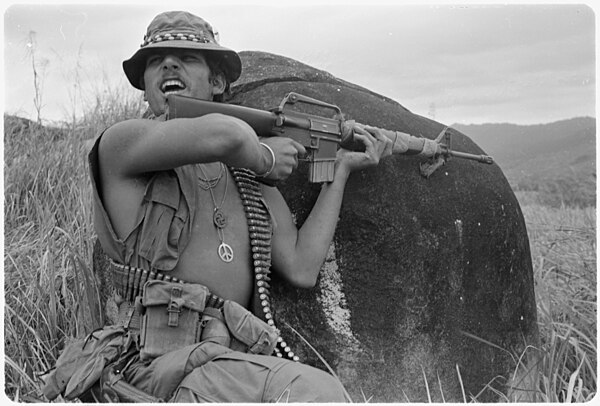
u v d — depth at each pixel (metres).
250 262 2.87
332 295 3.14
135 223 2.67
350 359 3.10
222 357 2.45
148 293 2.58
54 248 4.01
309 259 3.00
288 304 3.11
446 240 3.31
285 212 3.06
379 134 3.12
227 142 2.54
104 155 2.68
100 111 5.42
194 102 2.74
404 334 3.17
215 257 2.75
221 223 2.80
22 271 3.99
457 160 3.51
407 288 3.18
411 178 3.29
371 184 3.20
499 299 3.54
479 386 3.38
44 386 2.64
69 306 3.77
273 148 2.83
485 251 3.48
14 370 3.50
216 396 2.37
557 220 6.15
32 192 4.61
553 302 4.62
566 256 5.27
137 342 2.59
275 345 2.67
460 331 3.34
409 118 3.51
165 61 2.90
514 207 3.70
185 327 2.57
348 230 3.16
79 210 4.35
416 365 3.19
